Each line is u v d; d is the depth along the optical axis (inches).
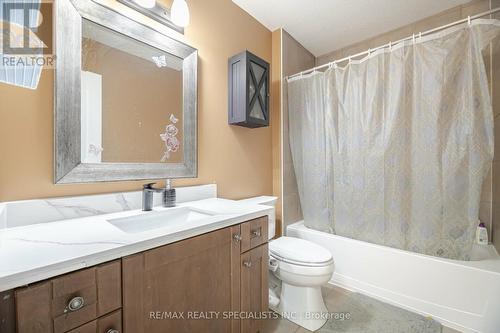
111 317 25.0
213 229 36.8
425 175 58.9
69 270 22.0
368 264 67.1
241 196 71.4
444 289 54.9
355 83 69.4
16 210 31.9
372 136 66.0
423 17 76.5
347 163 72.7
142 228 41.4
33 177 34.1
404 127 61.4
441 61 55.4
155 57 49.3
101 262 24.4
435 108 56.6
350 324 54.4
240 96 63.6
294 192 89.9
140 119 46.9
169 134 51.8
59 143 35.9
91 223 34.7
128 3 45.1
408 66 60.3
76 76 37.7
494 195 65.0
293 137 85.7
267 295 49.0
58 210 35.8
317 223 80.7
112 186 42.9
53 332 21.0
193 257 33.9
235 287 41.1
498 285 48.7
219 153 64.1
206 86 60.5
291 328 53.7
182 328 32.5
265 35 81.6
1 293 18.7
